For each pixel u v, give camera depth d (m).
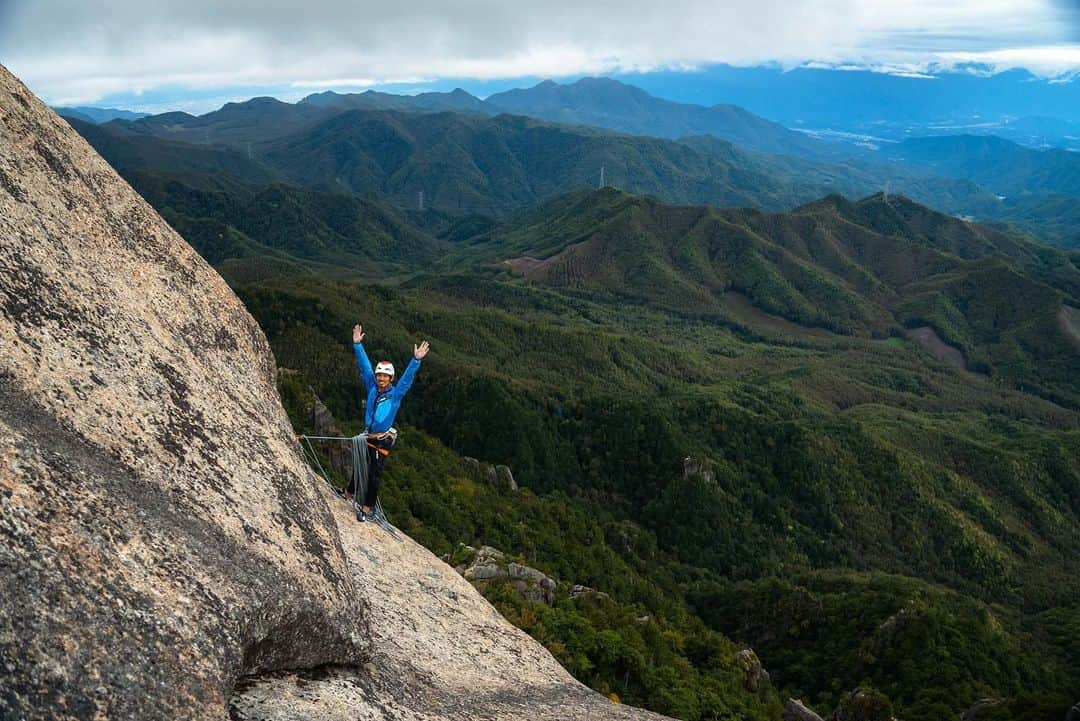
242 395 9.72
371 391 12.74
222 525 7.27
